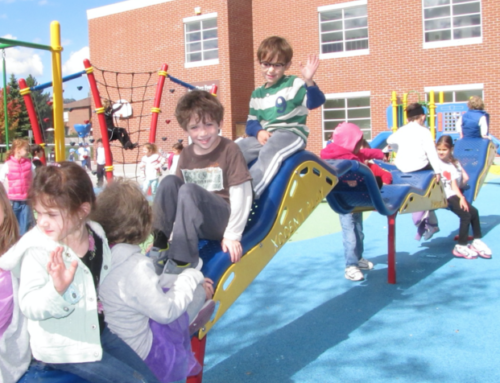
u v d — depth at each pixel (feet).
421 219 20.16
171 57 67.56
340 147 13.99
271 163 10.03
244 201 8.46
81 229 5.92
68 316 5.73
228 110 63.82
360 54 59.98
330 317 12.91
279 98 10.57
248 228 9.42
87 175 5.98
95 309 5.84
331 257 19.16
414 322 12.36
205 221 8.21
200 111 8.17
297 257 19.30
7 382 5.79
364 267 17.29
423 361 10.25
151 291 6.16
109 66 72.43
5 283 5.68
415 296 14.32
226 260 8.41
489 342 11.05
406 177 17.95
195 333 8.24
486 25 53.67
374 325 12.25
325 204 33.27
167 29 67.46
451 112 45.62
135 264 6.23
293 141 10.44
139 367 6.44
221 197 8.60
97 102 22.53
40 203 5.57
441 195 17.83
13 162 21.71
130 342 6.34
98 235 6.13
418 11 56.54
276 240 9.94
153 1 67.92
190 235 7.71
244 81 65.67
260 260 9.46
